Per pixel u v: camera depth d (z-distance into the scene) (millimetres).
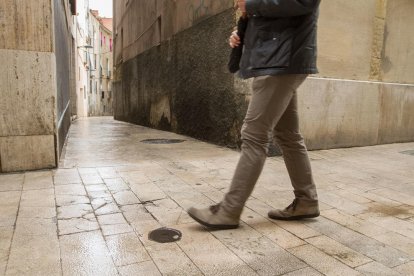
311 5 1812
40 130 3471
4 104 3309
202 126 6125
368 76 5441
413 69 6035
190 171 3619
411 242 2012
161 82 8344
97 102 36906
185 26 6688
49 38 3402
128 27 12273
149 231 2098
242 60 2066
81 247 1869
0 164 3363
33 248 1849
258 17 1937
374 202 2740
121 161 4039
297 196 2312
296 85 2027
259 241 1992
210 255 1811
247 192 2111
